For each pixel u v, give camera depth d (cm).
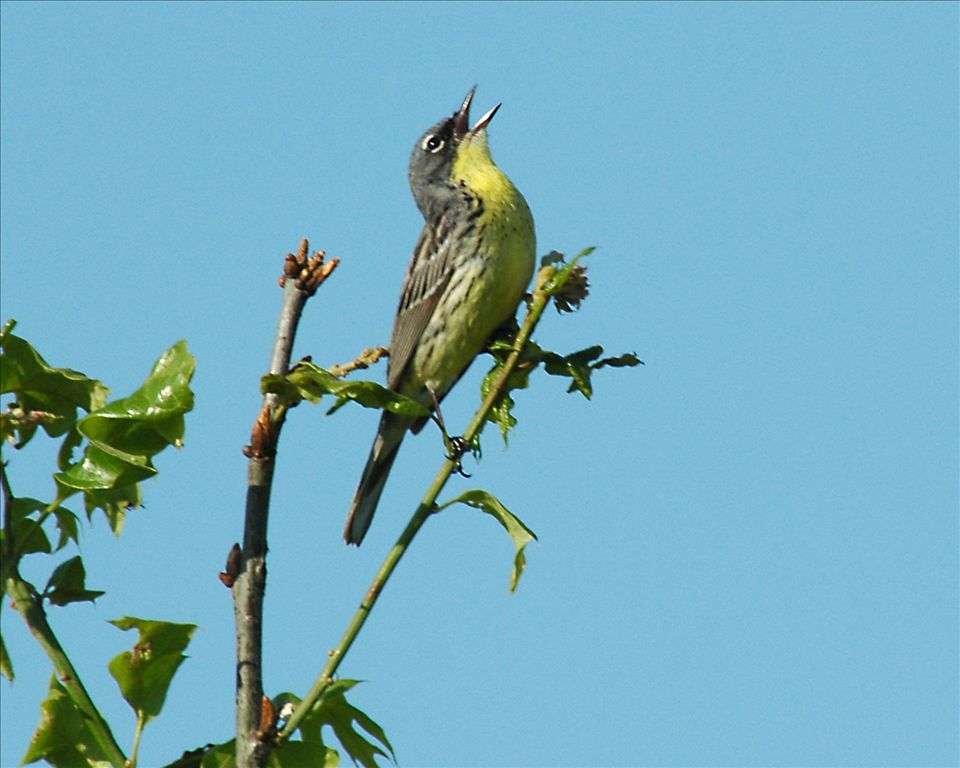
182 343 822
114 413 802
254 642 781
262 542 805
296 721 758
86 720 798
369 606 788
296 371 845
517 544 829
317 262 867
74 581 847
